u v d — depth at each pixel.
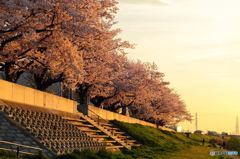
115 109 81.25
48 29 35.62
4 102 32.44
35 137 29.31
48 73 47.34
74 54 38.78
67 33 37.16
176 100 120.88
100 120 57.78
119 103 81.75
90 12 37.91
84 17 36.41
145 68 77.81
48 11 34.25
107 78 58.81
